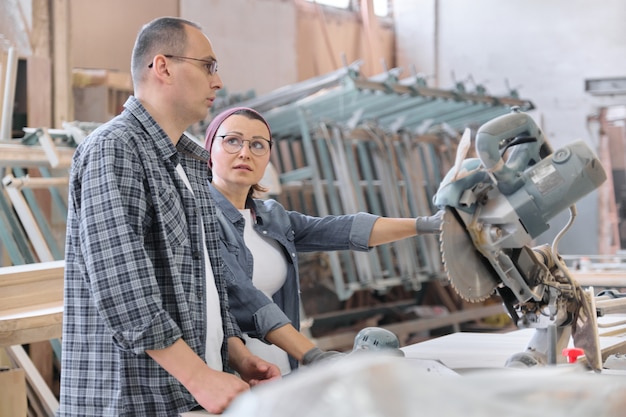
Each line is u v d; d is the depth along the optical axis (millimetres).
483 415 776
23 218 4387
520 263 2035
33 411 4234
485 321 8523
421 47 10398
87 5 6750
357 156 8305
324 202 6816
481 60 10062
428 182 8188
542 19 9703
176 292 1883
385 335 1936
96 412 1848
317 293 7973
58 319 2986
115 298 1763
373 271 7090
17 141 4621
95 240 1789
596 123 9484
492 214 1972
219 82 2051
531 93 9773
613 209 9273
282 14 8695
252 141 2525
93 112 6004
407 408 794
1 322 2803
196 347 1909
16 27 5637
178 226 1928
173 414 1842
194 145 2096
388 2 10539
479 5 10047
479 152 1932
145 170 1882
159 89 1977
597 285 3662
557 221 9250
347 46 9719
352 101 6926
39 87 5516
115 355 1838
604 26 9391
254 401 863
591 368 2178
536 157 2049
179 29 1981
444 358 2301
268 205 2643
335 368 854
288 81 8766
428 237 7613
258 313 2252
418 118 8039
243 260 2459
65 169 4738
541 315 2133
